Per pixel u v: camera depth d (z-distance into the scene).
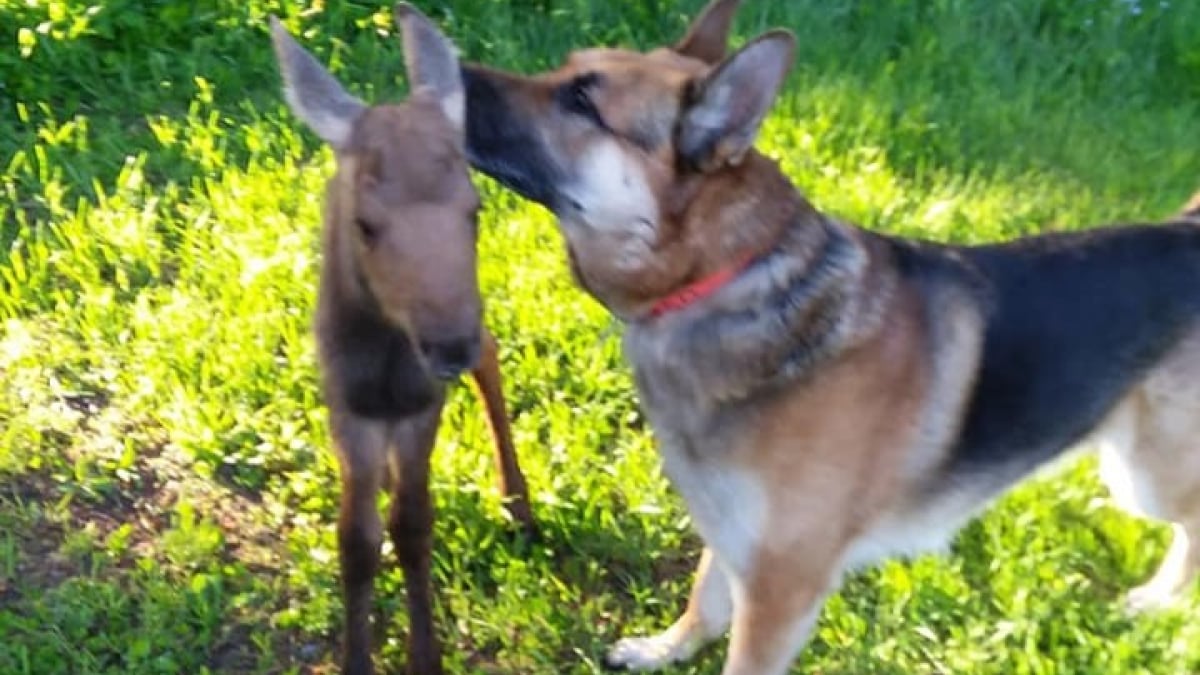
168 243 2.78
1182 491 2.25
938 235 2.88
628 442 2.51
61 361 2.55
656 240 1.96
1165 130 3.17
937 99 3.16
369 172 1.81
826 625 2.30
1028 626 2.29
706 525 2.08
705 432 2.02
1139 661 2.27
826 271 1.98
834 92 3.11
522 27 3.22
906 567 2.36
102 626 2.23
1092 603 2.34
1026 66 3.30
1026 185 3.02
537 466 2.44
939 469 2.08
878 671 2.26
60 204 2.82
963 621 2.31
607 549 2.38
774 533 2.03
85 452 2.44
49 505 2.37
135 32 3.11
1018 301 2.09
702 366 1.99
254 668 2.21
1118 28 3.38
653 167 1.93
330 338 1.99
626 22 3.24
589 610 2.29
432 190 1.80
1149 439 2.22
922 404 2.04
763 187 1.97
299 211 2.80
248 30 3.12
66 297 2.65
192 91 3.06
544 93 1.96
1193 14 3.41
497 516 2.37
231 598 2.26
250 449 2.44
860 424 2.00
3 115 2.99
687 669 2.27
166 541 2.30
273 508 2.39
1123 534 2.44
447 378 1.84
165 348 2.55
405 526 2.12
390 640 2.25
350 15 3.17
